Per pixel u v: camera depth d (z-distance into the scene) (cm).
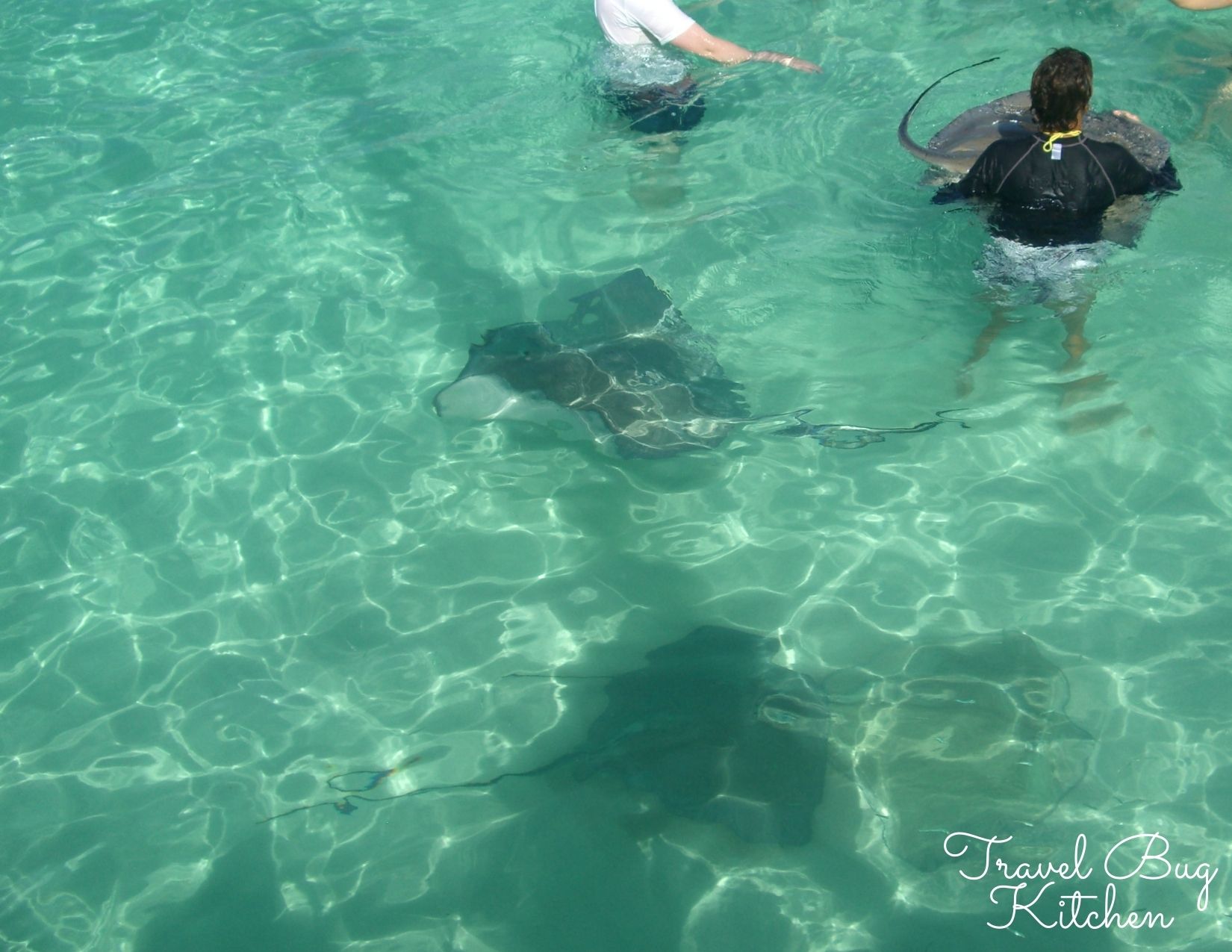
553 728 350
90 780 350
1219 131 531
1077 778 318
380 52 702
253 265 554
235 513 438
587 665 371
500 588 403
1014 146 436
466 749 348
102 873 323
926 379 454
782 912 295
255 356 505
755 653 365
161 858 326
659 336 478
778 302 491
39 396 492
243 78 693
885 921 291
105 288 547
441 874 314
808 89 612
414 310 519
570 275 523
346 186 595
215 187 603
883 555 399
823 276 498
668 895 302
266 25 749
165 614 404
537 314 504
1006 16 654
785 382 459
